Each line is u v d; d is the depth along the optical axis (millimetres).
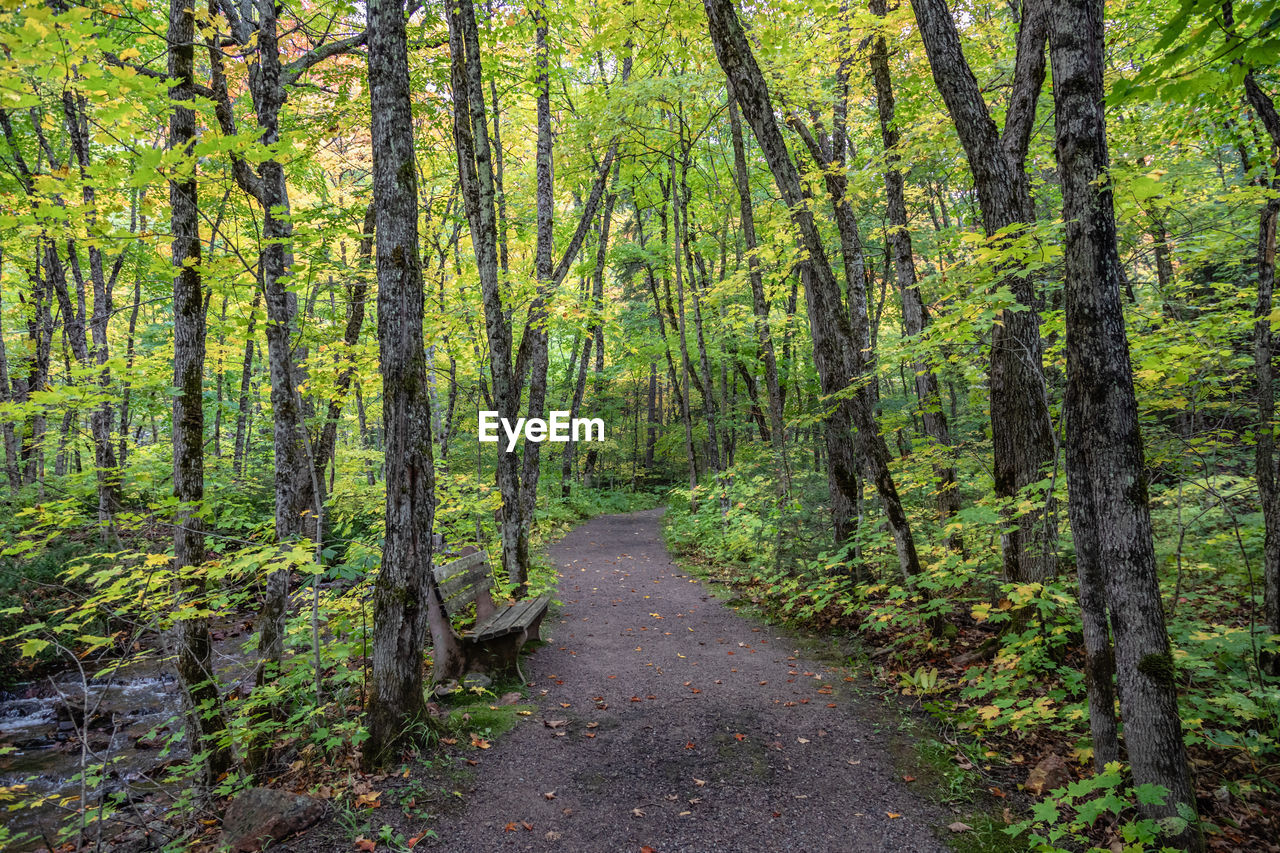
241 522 6070
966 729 3758
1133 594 2438
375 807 3014
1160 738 2375
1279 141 4266
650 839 2846
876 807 3062
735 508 10961
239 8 6723
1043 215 8477
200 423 4164
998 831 2818
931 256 12125
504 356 6852
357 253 8117
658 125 12648
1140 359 4309
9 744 5281
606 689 4785
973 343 5277
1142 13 6793
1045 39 4586
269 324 4609
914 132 6918
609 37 9219
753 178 14977
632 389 28016
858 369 6258
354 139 10992
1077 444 2752
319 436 10430
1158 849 2391
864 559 5836
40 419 10578
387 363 3588
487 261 6824
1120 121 7055
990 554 5484
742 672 5129
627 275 17562
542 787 3301
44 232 3623
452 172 10820
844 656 5387
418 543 3609
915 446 6406
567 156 11180
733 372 19203
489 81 9680
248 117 4641
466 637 4668
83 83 3010
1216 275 7148
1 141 5941
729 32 5328
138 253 10625
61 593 7406
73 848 3598
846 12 7145
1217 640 3592
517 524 6805
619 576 9586
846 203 8375
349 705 4125
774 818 3002
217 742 4008
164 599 3809
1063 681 3645
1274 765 3154
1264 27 1680
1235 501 5379
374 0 3523
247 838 2764
